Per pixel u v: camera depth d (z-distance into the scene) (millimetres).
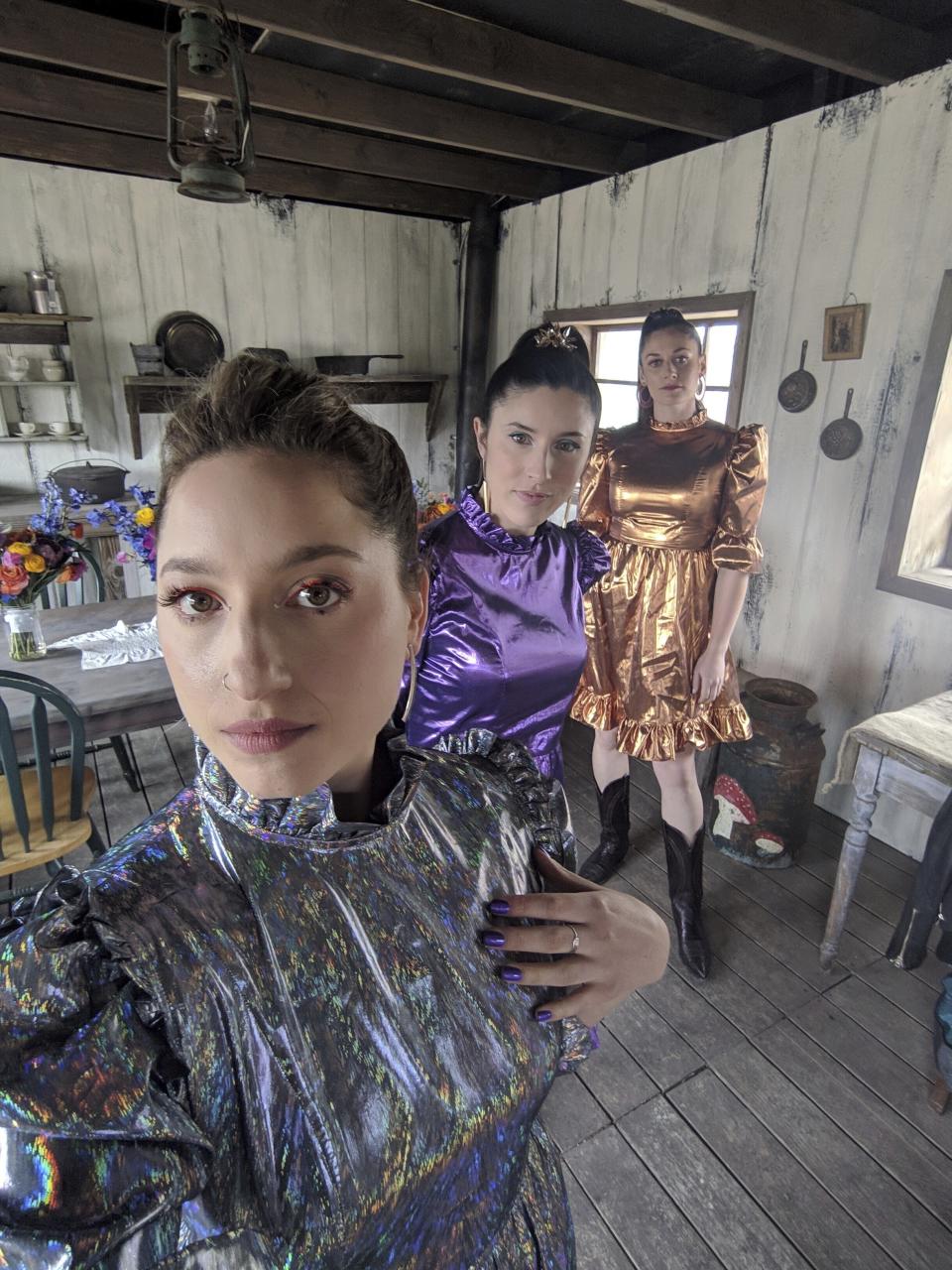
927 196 2279
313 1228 383
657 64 2764
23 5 2410
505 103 3186
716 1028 1921
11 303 3697
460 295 4855
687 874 2141
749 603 3055
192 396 381
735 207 2895
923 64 2346
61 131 3473
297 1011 386
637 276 3414
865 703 2709
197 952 367
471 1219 492
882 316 2455
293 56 2824
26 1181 300
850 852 1992
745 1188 1545
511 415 1047
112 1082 324
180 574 359
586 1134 1651
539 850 615
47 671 2236
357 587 378
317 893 419
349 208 4379
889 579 2535
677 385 1899
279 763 373
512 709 1151
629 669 2094
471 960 489
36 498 3922
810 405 2709
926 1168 1587
